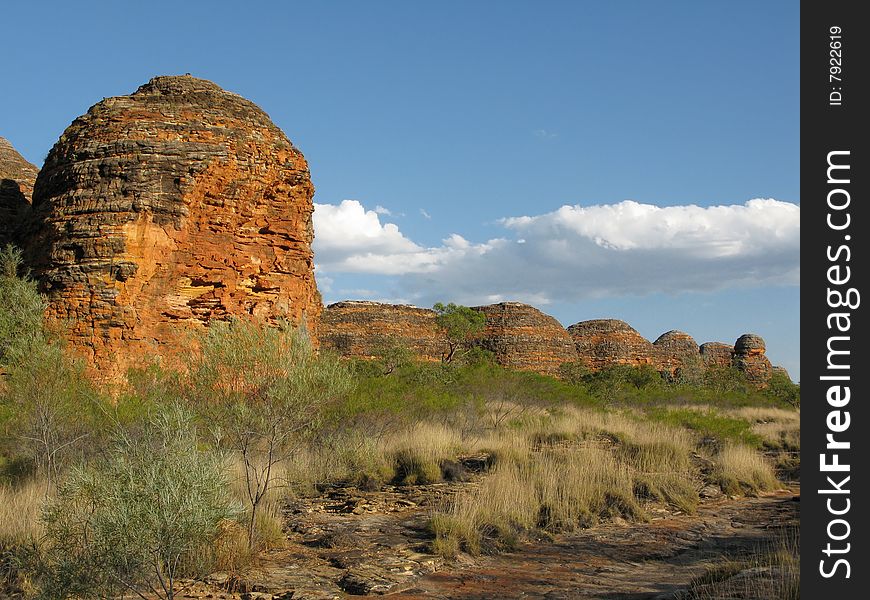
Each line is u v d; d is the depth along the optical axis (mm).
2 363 16422
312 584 7992
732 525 12086
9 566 7852
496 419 23031
